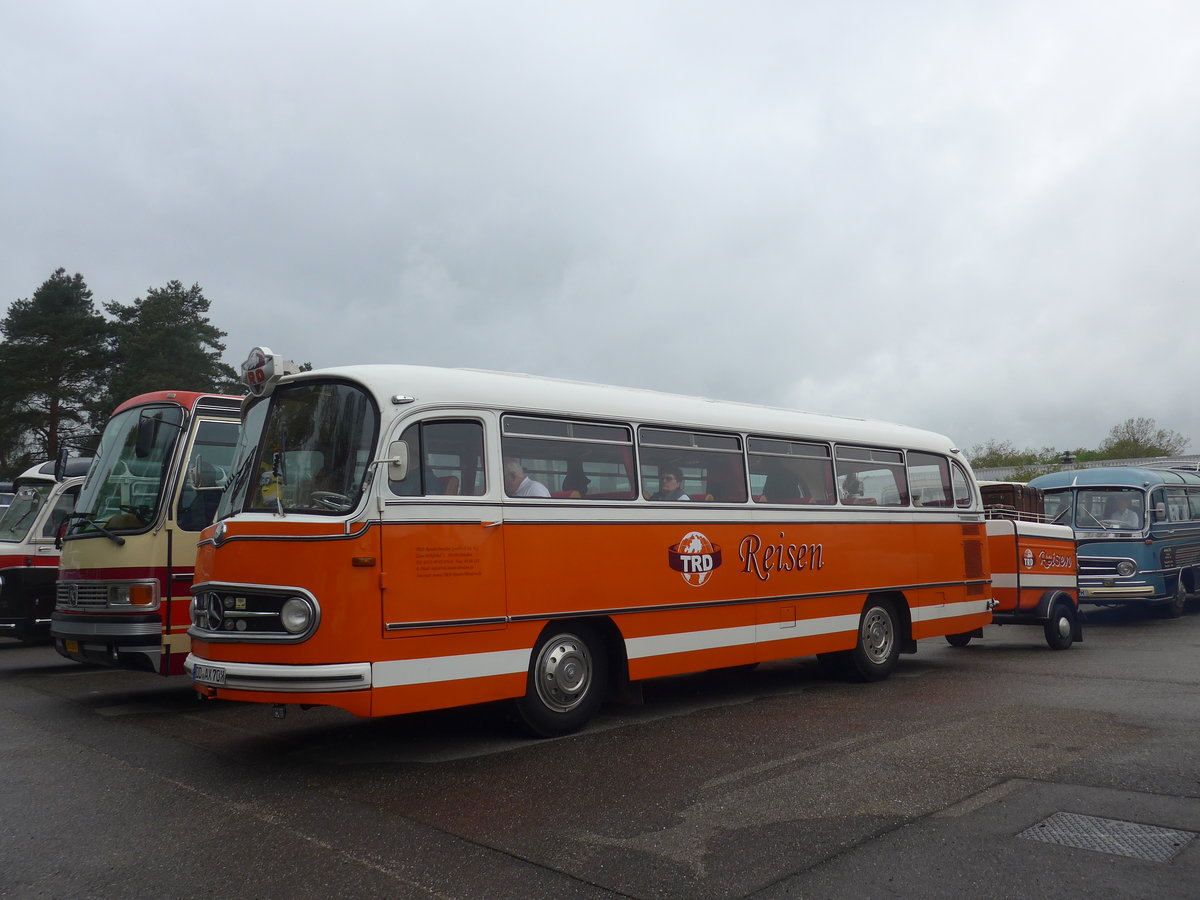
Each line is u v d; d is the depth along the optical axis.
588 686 8.16
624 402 8.86
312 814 5.78
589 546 8.16
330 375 7.29
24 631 13.91
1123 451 67.12
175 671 9.30
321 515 6.77
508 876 4.76
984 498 19.34
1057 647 14.25
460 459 7.41
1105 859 4.93
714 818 5.66
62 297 45.72
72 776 6.73
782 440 10.40
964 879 4.68
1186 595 20.47
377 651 6.66
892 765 6.87
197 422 9.76
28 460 43.66
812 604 10.35
